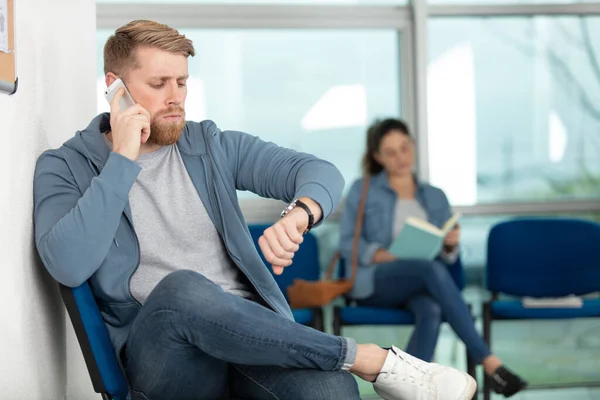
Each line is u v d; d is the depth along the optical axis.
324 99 4.61
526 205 4.68
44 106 2.06
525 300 3.90
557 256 4.08
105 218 1.81
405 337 4.49
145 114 1.91
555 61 4.70
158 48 1.96
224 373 1.87
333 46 4.60
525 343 4.59
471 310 3.91
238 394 1.92
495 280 4.09
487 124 4.68
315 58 4.59
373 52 4.63
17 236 1.78
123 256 1.92
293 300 3.83
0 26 1.63
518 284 4.08
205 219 1.99
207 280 1.70
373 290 3.85
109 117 2.06
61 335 2.18
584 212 4.70
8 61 1.68
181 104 1.98
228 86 4.54
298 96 4.59
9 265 1.71
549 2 4.67
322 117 4.61
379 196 4.11
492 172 4.68
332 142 4.62
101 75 4.45
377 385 1.83
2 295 1.66
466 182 4.68
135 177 1.85
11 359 1.71
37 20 2.00
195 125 2.10
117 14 4.44
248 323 1.67
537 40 4.69
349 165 4.62
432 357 3.67
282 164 2.03
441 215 4.12
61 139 2.26
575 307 3.85
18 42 1.81
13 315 1.72
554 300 3.88
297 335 1.71
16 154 1.78
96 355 1.81
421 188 4.16
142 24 1.99
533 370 4.52
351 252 3.99
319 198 1.87
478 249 4.66
